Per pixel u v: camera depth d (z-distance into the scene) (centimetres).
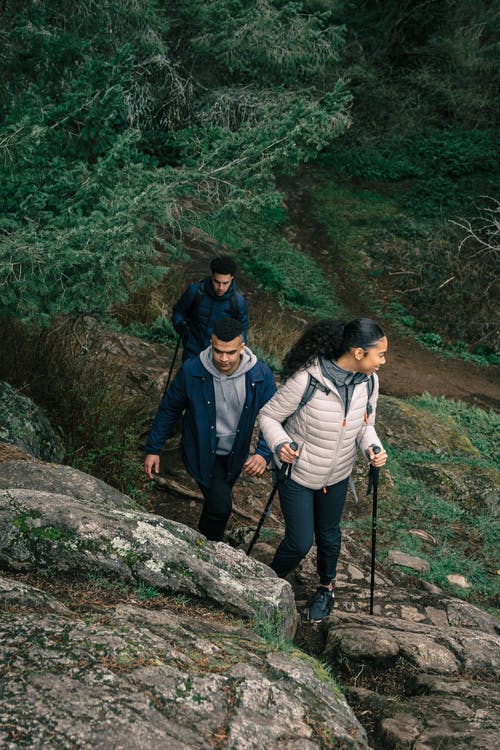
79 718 168
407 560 467
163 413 358
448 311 1314
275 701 193
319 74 1255
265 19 991
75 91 437
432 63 1867
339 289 1359
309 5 1739
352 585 407
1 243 362
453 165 1688
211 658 206
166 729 171
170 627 223
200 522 378
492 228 1480
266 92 1082
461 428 789
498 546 518
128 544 262
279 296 1260
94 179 402
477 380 1134
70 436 494
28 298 367
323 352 309
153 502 504
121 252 365
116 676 184
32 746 159
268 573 300
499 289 1356
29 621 204
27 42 548
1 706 170
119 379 619
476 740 225
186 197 457
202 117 1079
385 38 1834
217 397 345
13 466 330
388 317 1302
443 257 1420
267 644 231
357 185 1662
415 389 1050
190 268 1153
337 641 316
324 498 341
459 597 447
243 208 457
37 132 388
